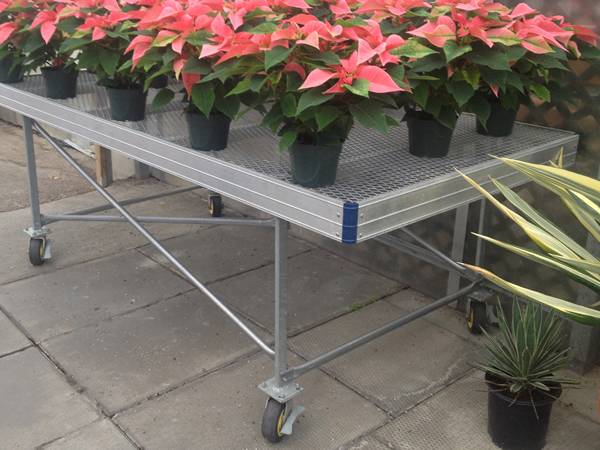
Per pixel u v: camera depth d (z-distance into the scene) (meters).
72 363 2.42
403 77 1.65
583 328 2.31
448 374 2.38
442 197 1.80
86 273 3.13
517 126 2.41
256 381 2.33
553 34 1.95
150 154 2.14
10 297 2.89
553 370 1.95
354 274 3.15
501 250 2.58
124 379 2.33
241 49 1.66
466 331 2.66
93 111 2.49
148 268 3.19
